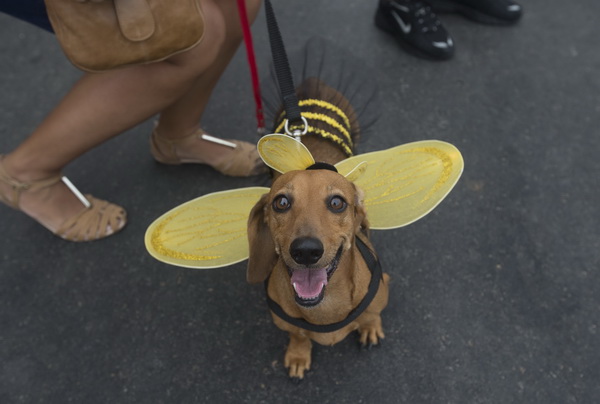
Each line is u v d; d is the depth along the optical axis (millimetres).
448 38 1574
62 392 1166
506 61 1586
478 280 1240
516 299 1215
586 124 1461
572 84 1533
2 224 1362
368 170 997
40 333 1229
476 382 1135
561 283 1230
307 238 840
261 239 962
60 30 902
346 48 1622
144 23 910
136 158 1452
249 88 1553
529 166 1394
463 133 1453
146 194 1396
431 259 1269
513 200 1342
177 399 1149
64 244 1331
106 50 921
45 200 1249
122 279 1284
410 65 1586
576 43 1616
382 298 1033
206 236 999
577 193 1350
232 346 1197
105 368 1188
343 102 1209
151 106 1092
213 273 1279
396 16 1592
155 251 978
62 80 1588
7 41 1663
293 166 963
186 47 964
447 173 962
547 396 1114
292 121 1058
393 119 1479
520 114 1483
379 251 1280
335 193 884
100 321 1237
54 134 1115
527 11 1699
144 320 1235
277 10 1721
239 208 1009
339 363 1164
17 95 1565
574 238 1286
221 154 1370
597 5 1703
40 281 1287
